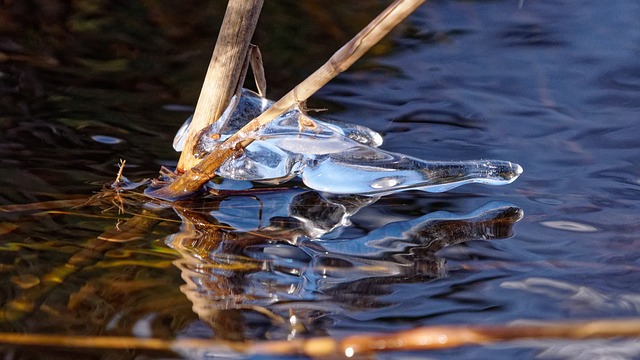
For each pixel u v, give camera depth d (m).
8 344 3.91
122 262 4.71
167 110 6.99
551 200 5.67
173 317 4.20
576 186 5.86
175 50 8.26
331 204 5.65
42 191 5.50
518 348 4.01
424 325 4.17
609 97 7.41
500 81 7.82
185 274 4.63
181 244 4.98
